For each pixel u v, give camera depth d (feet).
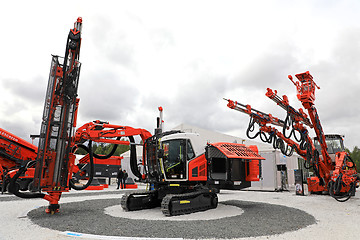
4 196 37.40
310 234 16.83
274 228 18.01
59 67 22.03
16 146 40.32
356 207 30.04
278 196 42.52
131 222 19.39
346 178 35.86
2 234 16.20
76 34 21.81
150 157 26.68
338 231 17.80
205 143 29.04
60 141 21.94
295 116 34.14
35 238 15.35
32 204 29.40
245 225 18.70
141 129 28.19
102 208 26.73
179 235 15.78
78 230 16.98
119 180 56.03
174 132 28.73
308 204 32.55
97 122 27.30
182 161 25.90
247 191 53.52
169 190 27.04
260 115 32.55
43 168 21.25
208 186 28.25
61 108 21.98
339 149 45.75
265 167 54.54
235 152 27.30
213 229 17.29
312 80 33.01
